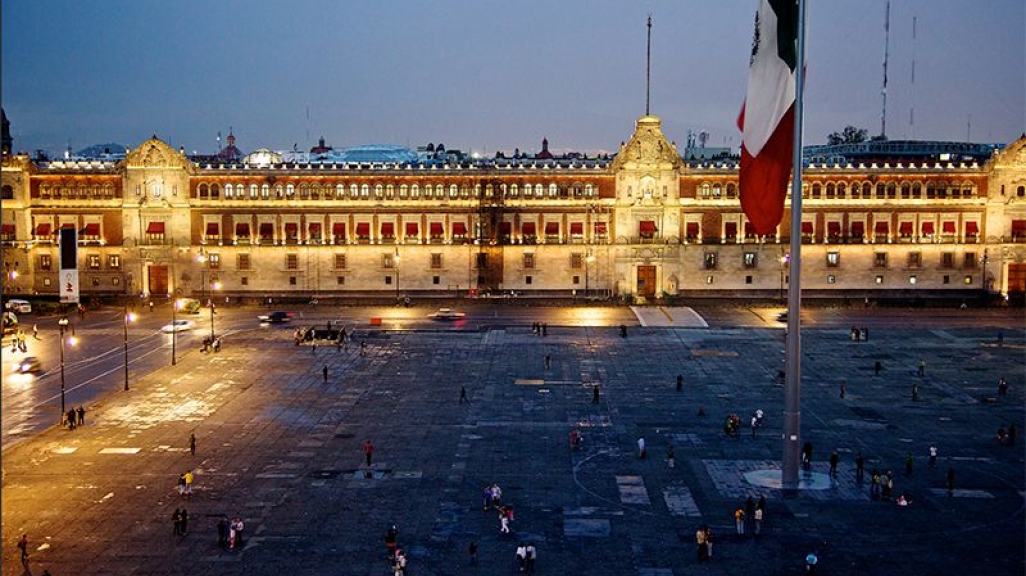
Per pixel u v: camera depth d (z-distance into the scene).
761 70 69.31
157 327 142.50
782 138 68.88
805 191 171.00
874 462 78.69
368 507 68.31
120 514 66.69
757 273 171.12
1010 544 61.22
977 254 171.25
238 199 169.88
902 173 170.25
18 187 167.50
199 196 169.62
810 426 89.81
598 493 71.25
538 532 63.66
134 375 110.75
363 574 57.06
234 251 170.38
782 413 94.44
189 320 147.75
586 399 99.81
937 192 170.75
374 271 171.12
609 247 170.25
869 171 170.25
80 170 168.00
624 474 75.56
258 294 170.88
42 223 168.62
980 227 170.88
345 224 170.62
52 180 168.25
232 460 79.19
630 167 169.12
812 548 60.72
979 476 74.94
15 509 67.69
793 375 71.50
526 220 170.75
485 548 60.94
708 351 125.06
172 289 170.25
